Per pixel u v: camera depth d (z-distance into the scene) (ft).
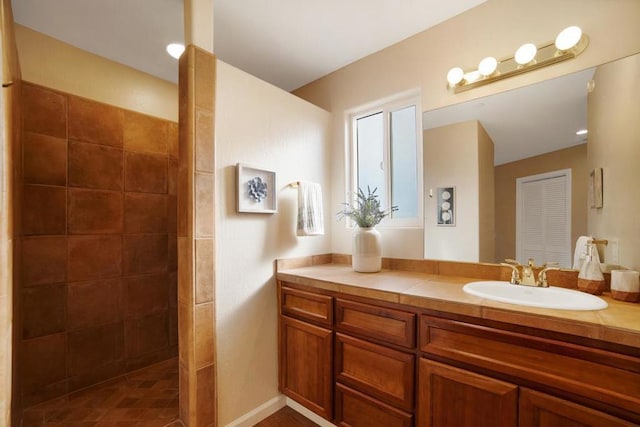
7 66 4.09
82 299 6.64
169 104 8.30
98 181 6.91
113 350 7.11
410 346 4.27
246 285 5.66
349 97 7.48
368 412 4.71
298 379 5.79
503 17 5.29
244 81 5.69
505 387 3.46
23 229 5.82
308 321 5.65
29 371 5.90
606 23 4.39
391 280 5.36
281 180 6.40
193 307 4.83
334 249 7.70
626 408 2.84
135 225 7.54
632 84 4.17
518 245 5.14
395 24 6.04
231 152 5.44
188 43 4.95
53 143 6.25
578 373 3.10
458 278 5.57
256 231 5.87
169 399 6.19
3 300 3.48
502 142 5.32
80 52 6.69
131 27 6.00
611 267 4.28
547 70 4.89
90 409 5.84
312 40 6.56
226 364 5.30
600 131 4.41
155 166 7.95
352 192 7.55
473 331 3.75
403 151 6.89
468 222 5.69
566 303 4.22
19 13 5.49
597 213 4.41
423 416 4.11
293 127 6.74
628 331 2.84
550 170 4.85
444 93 5.98
